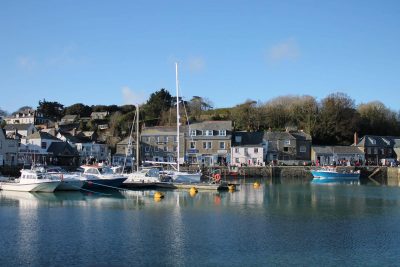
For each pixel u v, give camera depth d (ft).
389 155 346.33
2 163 249.75
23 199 146.72
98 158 339.98
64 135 337.52
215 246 84.48
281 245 85.66
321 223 107.34
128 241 87.66
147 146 322.96
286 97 423.64
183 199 149.89
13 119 493.77
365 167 297.74
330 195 168.25
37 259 75.56
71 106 521.24
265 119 392.88
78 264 73.00
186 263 73.97
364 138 346.13
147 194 163.94
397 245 86.74
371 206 137.18
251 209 128.06
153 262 74.38
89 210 124.06
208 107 474.49
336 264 74.64
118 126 409.69
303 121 380.99
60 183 164.45
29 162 272.72
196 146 314.55
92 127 428.56
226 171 281.13
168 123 388.57
